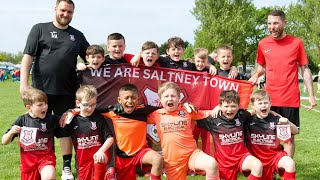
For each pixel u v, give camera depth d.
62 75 6.32
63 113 6.32
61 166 7.79
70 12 6.29
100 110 6.07
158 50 6.90
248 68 69.12
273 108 6.78
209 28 51.75
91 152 5.82
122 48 6.93
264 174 6.11
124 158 5.86
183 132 5.90
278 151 6.02
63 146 6.21
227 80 6.97
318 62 53.97
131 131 5.88
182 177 5.89
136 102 5.90
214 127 6.05
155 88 6.98
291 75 6.61
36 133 5.54
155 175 5.64
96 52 6.56
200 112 6.14
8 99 23.05
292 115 6.67
